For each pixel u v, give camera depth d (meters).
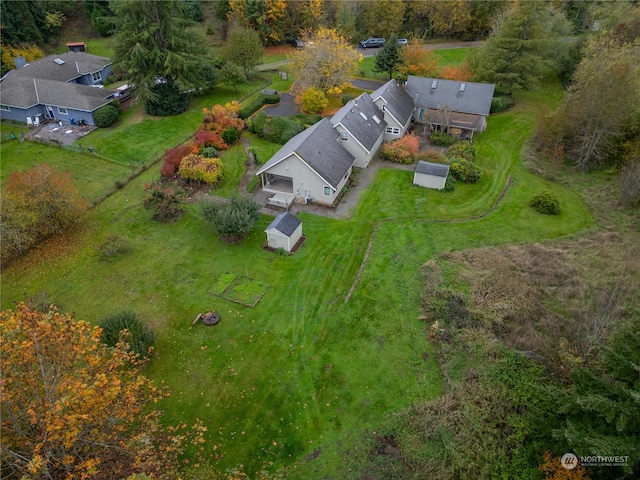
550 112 41.97
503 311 22.53
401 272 26.14
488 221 31.09
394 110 41.59
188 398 19.14
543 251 27.72
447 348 20.66
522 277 25.34
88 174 36.72
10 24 58.56
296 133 41.53
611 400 14.11
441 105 44.66
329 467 16.55
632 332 14.98
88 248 28.25
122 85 55.00
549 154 39.75
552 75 57.16
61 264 26.91
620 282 24.30
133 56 43.41
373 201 33.19
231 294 24.58
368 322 22.70
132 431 16.34
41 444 11.77
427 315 22.80
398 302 23.92
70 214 28.59
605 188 34.94
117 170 37.38
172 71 46.53
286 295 24.56
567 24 56.16
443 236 29.44
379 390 19.36
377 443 17.27
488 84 44.38
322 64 47.88
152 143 41.84
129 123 46.03
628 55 41.03
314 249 28.20
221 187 34.75
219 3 70.81
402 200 33.31
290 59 64.75
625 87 34.31
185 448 17.16
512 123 46.41
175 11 45.75
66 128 45.12
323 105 46.06
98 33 69.38
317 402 18.91
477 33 71.56
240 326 22.64
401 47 56.38
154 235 29.53
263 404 18.88
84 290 24.98
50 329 13.88
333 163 33.03
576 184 35.91
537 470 15.57
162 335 22.11
